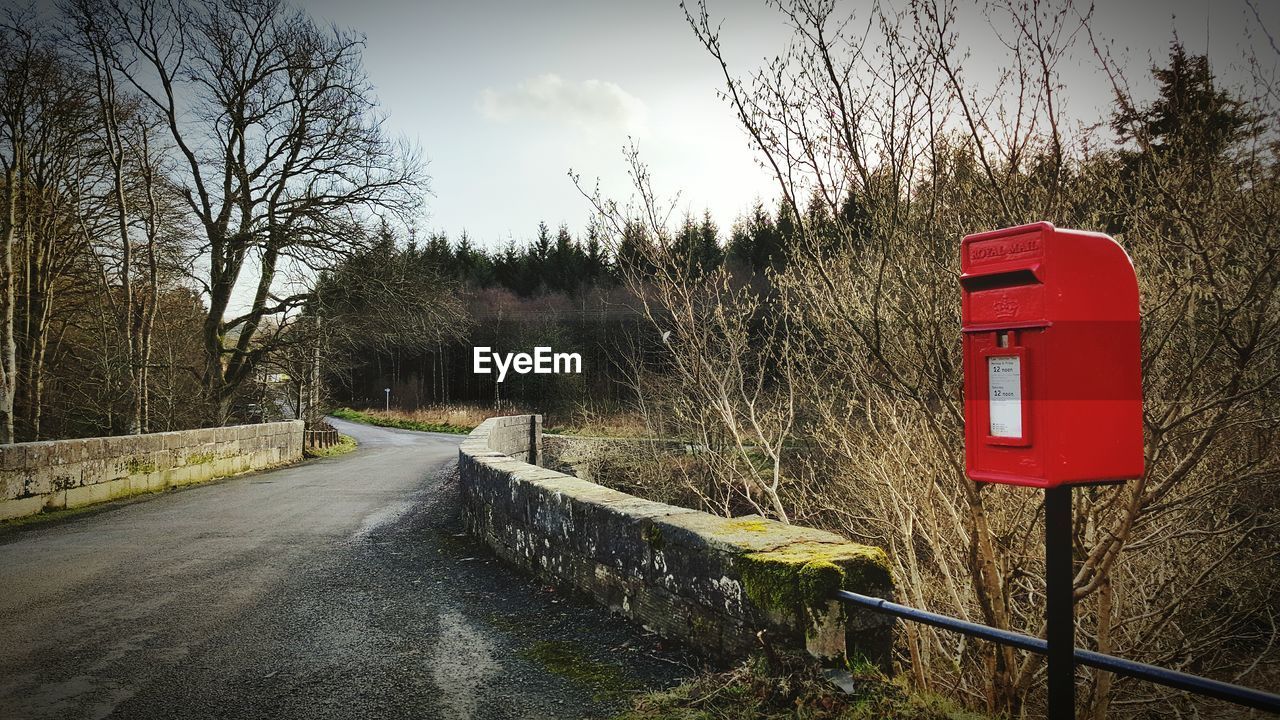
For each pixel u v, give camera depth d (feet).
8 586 19.24
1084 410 7.89
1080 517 13.28
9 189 56.85
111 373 64.49
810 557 10.97
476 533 24.59
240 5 69.00
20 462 30.35
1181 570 16.34
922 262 13.60
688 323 22.71
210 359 70.59
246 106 71.61
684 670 12.28
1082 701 16.48
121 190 61.77
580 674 12.53
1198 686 6.41
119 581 19.70
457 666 13.24
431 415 138.51
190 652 14.20
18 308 69.97
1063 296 7.80
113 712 11.48
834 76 12.81
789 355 22.56
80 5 58.18
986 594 13.57
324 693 12.16
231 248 69.92
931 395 14.46
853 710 9.80
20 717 11.32
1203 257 11.50
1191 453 11.27
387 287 69.72
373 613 16.63
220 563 21.79
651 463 42.57
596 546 16.11
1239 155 13.25
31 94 60.44
